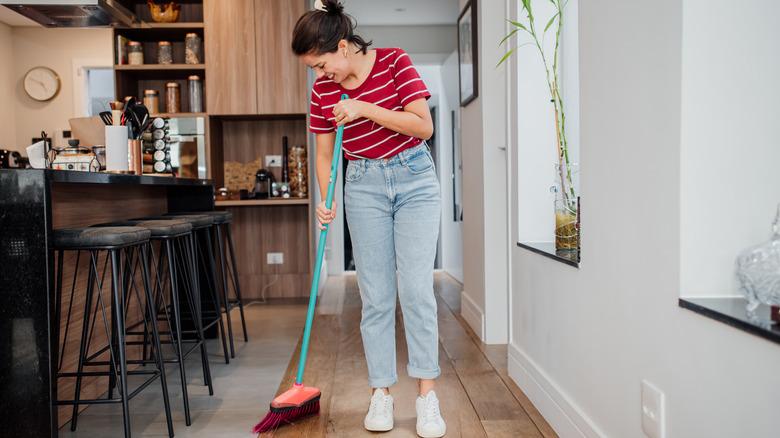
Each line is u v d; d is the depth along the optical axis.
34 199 1.81
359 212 1.98
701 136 1.23
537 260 2.24
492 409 2.24
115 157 2.82
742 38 1.22
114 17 3.46
